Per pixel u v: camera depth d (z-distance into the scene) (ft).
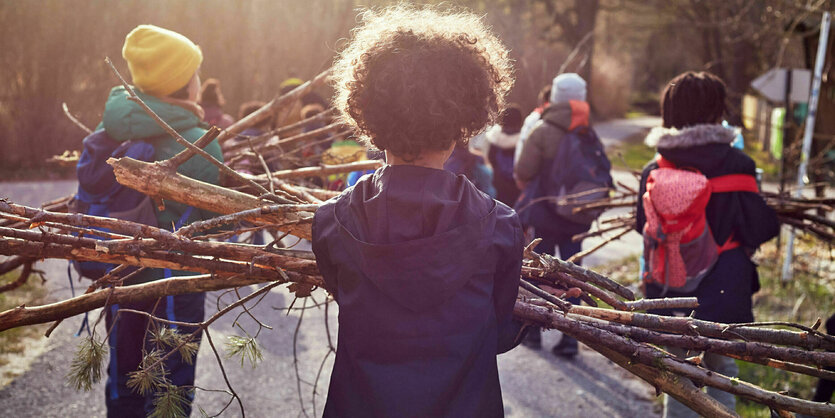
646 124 113.39
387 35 4.83
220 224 6.45
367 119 4.73
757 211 9.61
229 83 49.19
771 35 38.52
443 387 4.46
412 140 4.62
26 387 13.05
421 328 4.50
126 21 43.70
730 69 84.12
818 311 18.84
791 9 31.58
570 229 15.55
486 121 4.88
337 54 5.63
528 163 15.48
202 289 6.69
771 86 29.12
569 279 6.87
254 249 6.42
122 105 8.49
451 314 4.55
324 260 4.85
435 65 4.61
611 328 6.37
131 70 8.92
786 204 12.16
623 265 25.26
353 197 4.77
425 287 4.47
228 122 20.03
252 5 48.85
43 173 42.09
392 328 4.51
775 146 60.13
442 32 4.86
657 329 6.51
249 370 14.37
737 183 9.59
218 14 47.62
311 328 16.94
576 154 15.21
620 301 6.86
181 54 8.96
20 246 6.49
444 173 4.75
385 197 4.61
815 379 13.85
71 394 12.86
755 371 14.43
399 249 4.43
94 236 8.29
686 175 9.59
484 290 4.69
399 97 4.55
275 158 11.29
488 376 4.70
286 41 50.24
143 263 6.52
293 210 6.52
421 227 4.55
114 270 6.80
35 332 15.72
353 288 4.64
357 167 10.06
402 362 4.52
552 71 65.57
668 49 134.51
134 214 8.55
